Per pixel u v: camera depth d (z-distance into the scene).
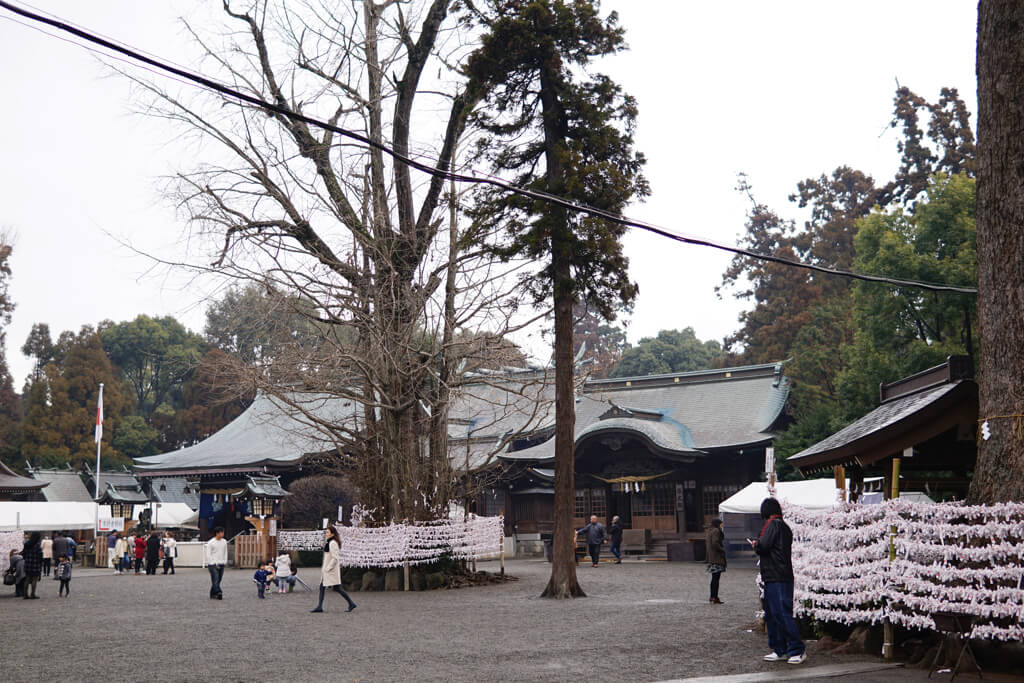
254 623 17.44
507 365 29.38
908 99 59.66
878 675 10.58
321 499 45.19
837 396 39.28
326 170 27.69
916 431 13.71
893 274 34.94
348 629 16.12
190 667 11.80
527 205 22.73
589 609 19.14
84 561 47.00
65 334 87.56
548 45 22.89
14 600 24.70
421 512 27.25
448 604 21.14
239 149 26.20
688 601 20.78
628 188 22.86
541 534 46.03
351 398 26.84
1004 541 10.87
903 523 11.78
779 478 41.19
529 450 46.12
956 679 10.29
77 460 72.56
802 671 10.88
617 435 42.78
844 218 63.47
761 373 47.00
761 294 69.00
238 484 47.94
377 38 28.08
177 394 91.38
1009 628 10.38
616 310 24.64
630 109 23.89
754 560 35.62
